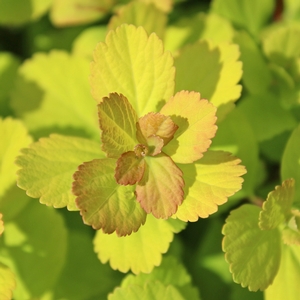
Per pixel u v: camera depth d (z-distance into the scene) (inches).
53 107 11.3
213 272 11.1
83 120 11.3
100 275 11.1
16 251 10.5
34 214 10.6
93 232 11.5
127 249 9.7
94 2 12.1
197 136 8.9
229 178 9.0
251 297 10.8
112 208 8.8
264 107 11.0
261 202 10.7
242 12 12.0
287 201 9.3
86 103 11.3
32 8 12.4
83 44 12.2
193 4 12.9
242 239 9.3
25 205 10.6
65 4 12.1
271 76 11.2
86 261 11.1
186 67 10.0
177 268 10.4
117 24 10.7
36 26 12.9
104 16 12.5
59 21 12.1
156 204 8.8
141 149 8.9
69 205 9.1
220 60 9.9
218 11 11.9
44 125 11.2
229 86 9.7
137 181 8.8
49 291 10.8
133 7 10.8
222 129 10.3
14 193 10.3
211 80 9.8
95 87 9.4
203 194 9.0
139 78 9.4
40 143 9.4
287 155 9.7
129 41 9.3
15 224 10.6
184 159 8.9
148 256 9.7
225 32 11.5
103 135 8.8
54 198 9.1
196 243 11.7
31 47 12.8
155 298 9.9
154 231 9.7
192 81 9.9
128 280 10.2
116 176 8.7
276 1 12.3
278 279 9.6
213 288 11.1
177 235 11.6
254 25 12.1
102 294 11.0
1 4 12.4
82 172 8.8
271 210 9.1
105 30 12.3
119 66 9.3
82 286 11.0
